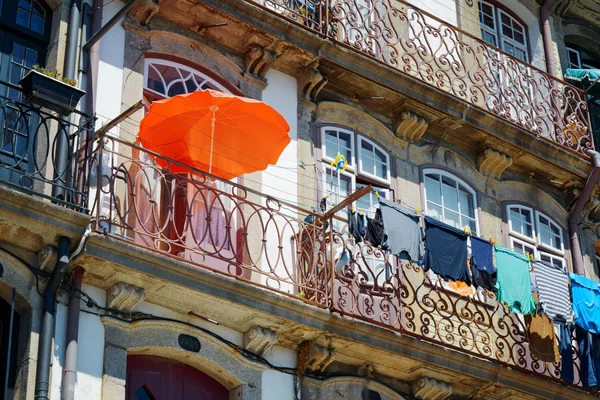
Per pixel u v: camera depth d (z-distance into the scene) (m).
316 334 16.62
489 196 20.75
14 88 14.84
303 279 16.72
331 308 16.55
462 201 20.34
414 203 19.53
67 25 16.61
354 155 19.12
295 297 16.30
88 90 16.30
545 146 21.09
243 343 16.39
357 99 19.53
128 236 15.93
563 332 19.17
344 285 16.88
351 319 16.73
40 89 14.62
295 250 17.38
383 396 17.45
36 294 14.66
